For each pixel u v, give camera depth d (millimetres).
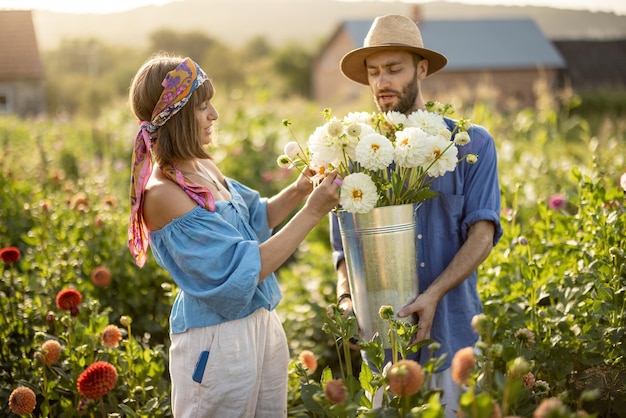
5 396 2871
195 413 2338
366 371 2164
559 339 2807
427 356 2516
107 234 4234
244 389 2336
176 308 2428
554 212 3566
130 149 10188
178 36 77625
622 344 2617
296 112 12484
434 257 2555
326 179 2256
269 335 2506
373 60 2613
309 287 4730
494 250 3557
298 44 64062
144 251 2475
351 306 2559
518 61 35469
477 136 2539
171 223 2279
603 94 26641
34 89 27719
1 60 27516
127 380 2943
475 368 2094
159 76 2340
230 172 7922
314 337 4211
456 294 2570
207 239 2254
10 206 5012
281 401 2570
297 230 2264
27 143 10719
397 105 2607
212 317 2309
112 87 57562
